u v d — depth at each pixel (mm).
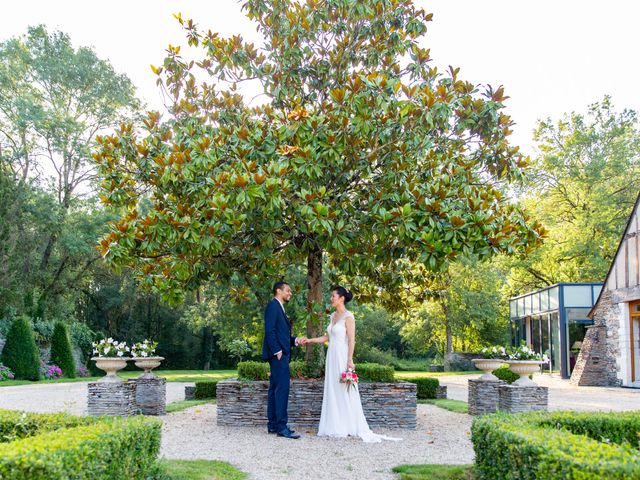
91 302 36344
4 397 14281
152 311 37688
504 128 8320
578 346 22344
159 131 8523
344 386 7570
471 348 33656
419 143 7820
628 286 18344
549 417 4996
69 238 26406
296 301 8688
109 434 3807
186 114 9117
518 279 31234
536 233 7953
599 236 28688
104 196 8258
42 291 28438
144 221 7477
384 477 5172
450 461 5945
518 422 4586
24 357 22125
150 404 10188
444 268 7305
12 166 26125
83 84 28984
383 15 9055
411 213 7133
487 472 4504
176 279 8023
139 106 30422
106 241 7387
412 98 7699
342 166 8125
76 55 28641
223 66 9148
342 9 9109
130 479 4066
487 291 30375
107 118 29953
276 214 7500
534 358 9633
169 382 20547
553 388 18141
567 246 28312
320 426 7660
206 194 7328
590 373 19484
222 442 7051
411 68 8961
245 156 7605
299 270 18203
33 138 27797
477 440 4750
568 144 31719
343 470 5469
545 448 3418
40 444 3279
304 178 7855
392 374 9000
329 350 7727
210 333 36625
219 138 8250
